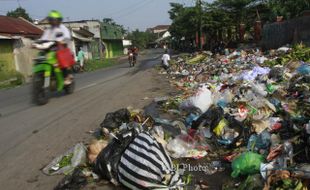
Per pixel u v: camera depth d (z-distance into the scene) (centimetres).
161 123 652
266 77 1113
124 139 508
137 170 459
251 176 456
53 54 1000
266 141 550
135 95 1152
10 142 698
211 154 586
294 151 484
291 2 2591
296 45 1593
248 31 3228
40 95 1023
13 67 2677
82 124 794
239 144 590
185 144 593
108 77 1916
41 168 562
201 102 784
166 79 1619
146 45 11656
